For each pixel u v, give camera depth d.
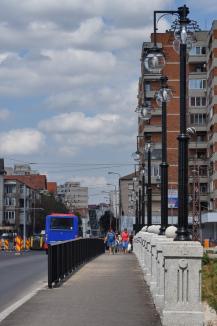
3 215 177.62
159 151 118.31
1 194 177.00
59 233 64.75
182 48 14.15
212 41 110.31
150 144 36.81
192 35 14.27
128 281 24.28
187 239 13.09
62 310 15.77
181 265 12.49
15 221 179.12
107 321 13.97
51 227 64.94
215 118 108.19
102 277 26.31
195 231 93.31
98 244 52.38
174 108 117.62
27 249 78.31
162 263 14.02
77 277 26.28
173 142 118.06
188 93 120.81
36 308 16.17
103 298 18.39
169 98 21.25
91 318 14.40
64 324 13.55
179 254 12.52
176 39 14.25
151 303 17.17
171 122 118.06
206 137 120.19
